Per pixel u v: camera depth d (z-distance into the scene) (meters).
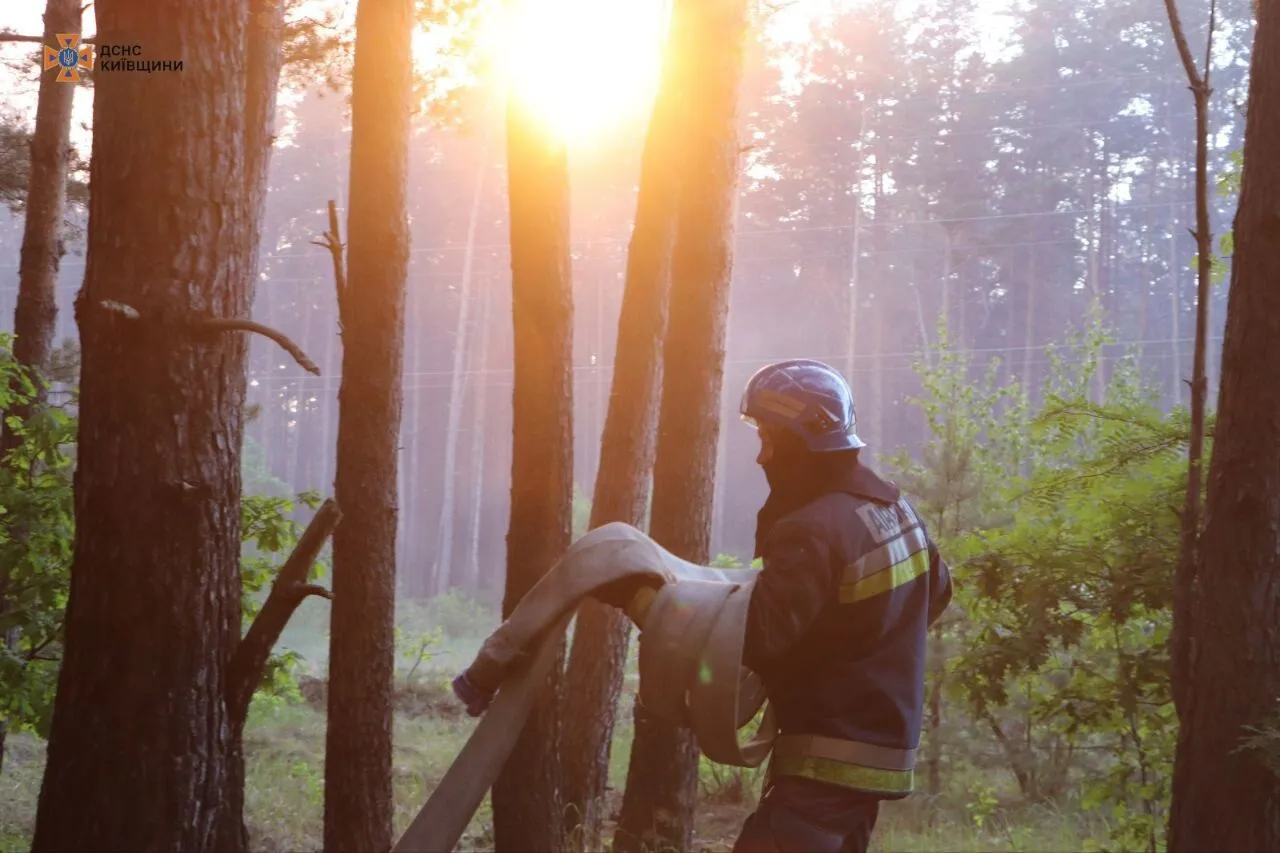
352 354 5.67
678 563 2.53
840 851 2.35
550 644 2.43
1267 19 4.20
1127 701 5.90
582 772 7.18
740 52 6.88
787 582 2.31
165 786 2.77
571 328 5.87
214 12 2.89
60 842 2.75
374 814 5.57
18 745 10.79
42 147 8.02
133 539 2.78
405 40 5.87
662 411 6.77
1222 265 5.87
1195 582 4.61
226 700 2.92
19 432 6.44
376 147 5.73
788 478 2.51
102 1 2.87
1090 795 6.43
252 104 7.48
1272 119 4.15
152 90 2.83
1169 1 4.54
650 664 2.31
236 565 2.97
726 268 6.80
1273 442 4.11
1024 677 7.25
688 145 6.79
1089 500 5.87
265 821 8.51
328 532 2.98
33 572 5.91
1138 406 6.04
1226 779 4.11
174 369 2.82
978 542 6.14
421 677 16.03
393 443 5.74
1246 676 4.10
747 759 2.35
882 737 2.40
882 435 50.16
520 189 5.78
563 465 5.77
